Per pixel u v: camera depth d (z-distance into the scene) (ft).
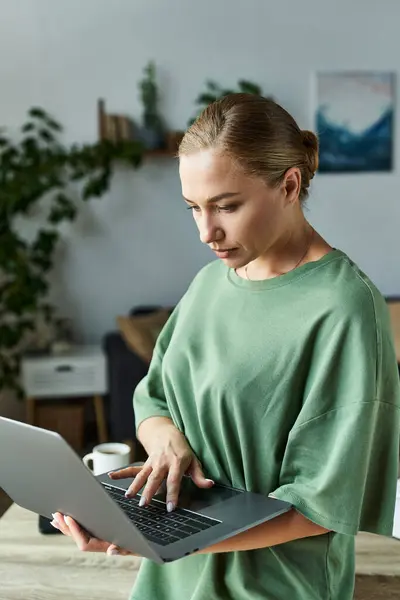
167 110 16.14
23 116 15.88
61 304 16.51
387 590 4.42
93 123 16.01
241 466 3.65
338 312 3.31
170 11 15.92
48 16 15.71
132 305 16.63
